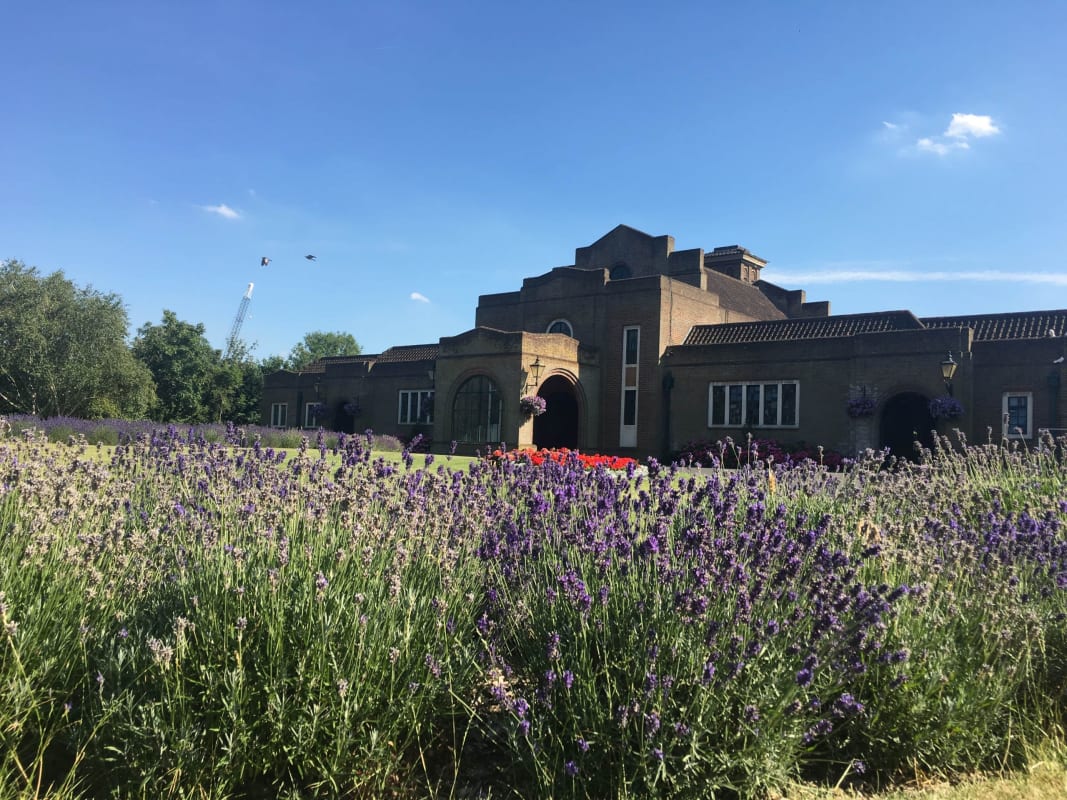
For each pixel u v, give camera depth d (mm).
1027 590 4582
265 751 3205
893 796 3426
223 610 3451
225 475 5184
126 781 3049
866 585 4145
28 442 5590
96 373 44156
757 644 3295
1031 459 8555
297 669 3271
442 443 32625
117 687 3162
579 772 3172
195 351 62531
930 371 25188
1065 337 23328
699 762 3217
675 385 31844
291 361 84062
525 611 3930
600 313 34344
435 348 43469
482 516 4797
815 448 27516
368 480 4848
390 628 3465
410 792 3373
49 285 44688
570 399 36938
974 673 3883
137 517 4754
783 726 3338
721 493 4645
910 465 7758
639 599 3721
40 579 3586
